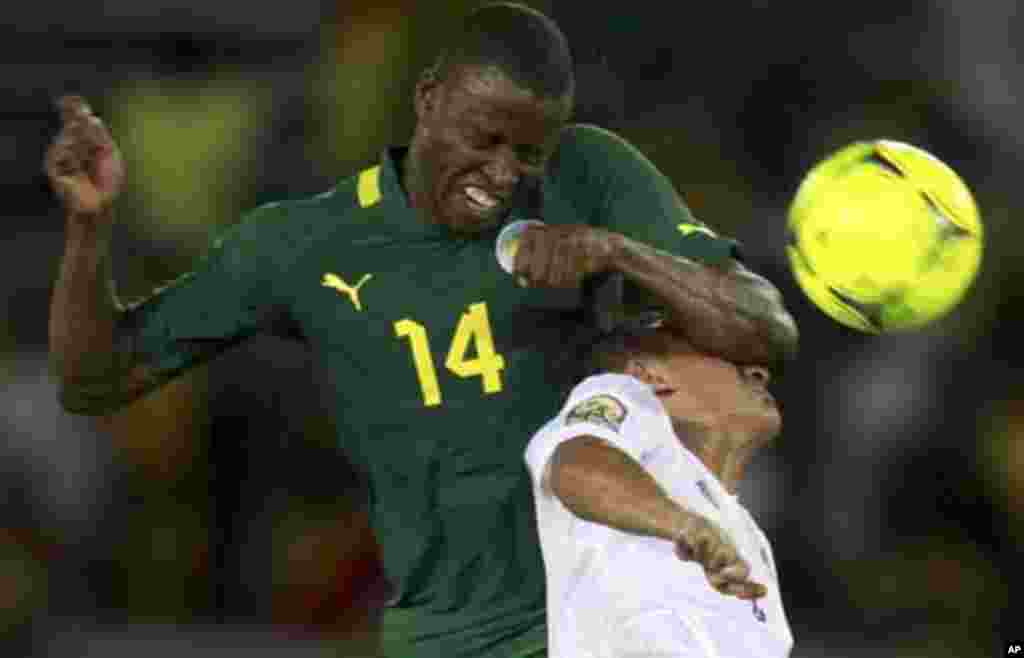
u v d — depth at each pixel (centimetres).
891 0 5169
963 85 5191
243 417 5403
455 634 2480
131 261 5375
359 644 5147
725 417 2394
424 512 2478
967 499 5334
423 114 2406
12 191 5716
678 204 2469
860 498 5244
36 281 5628
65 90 5706
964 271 2336
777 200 5184
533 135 2344
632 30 5088
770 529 5209
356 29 5169
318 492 5394
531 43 2333
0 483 5316
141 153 5409
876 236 2308
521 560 2475
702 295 2331
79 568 5347
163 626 5294
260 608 5341
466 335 2445
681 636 2264
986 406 5288
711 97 5159
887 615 5241
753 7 5122
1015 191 5241
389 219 2445
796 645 5141
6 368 5459
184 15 5725
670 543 2291
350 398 2484
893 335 5241
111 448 5397
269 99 5462
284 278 2472
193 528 5419
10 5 5694
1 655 5166
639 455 2284
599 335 2461
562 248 2303
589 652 2298
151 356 2516
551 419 2459
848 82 5191
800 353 5209
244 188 5400
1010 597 5306
